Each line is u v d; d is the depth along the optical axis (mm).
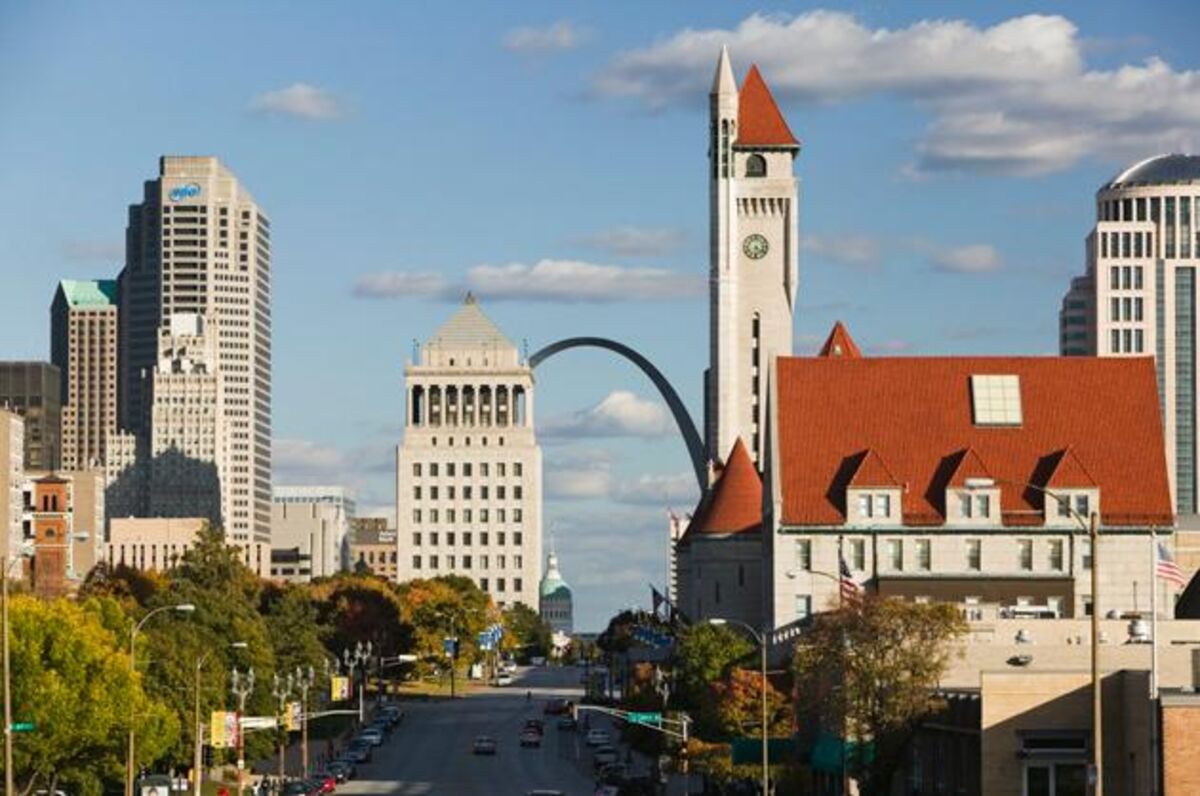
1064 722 164375
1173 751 145750
